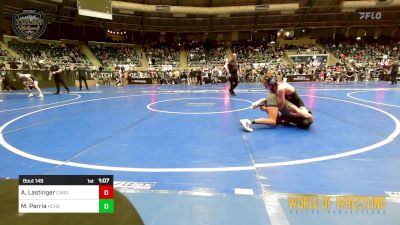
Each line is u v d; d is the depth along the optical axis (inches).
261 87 749.9
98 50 1338.6
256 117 266.8
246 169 128.3
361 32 1512.1
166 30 1472.7
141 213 89.0
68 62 1129.4
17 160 143.2
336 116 265.3
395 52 1314.0
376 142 171.2
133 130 217.0
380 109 307.4
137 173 124.4
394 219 84.2
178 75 1057.5
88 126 234.1
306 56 1291.8
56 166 133.8
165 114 295.0
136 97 494.0
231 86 507.2
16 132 212.1
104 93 588.1
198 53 1440.7
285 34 1518.2
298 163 135.4
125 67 1253.1
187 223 82.7
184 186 110.0
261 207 92.4
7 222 33.8
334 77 938.7
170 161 140.9
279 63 1270.9
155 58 1389.0
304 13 1289.4
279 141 177.3
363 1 1120.2
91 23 1311.5
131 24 1354.6
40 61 1002.7
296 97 215.9
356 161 136.9
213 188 107.7
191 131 211.2
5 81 677.9
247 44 1491.1
